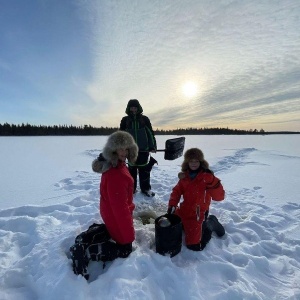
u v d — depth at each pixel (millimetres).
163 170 7945
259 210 4082
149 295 2105
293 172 7543
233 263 2646
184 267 2471
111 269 2348
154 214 3957
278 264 2623
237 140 26141
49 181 6570
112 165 2461
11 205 4531
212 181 2932
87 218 3557
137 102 4500
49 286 2186
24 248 2914
